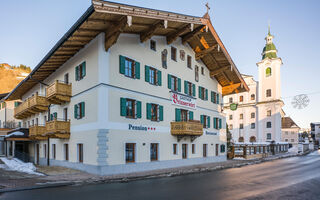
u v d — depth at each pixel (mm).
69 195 10477
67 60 21547
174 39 22016
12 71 135375
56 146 22625
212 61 27828
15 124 41375
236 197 10109
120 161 17406
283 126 71125
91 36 17578
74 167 19156
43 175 16062
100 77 16844
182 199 9758
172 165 21922
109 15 14938
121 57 18188
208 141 27672
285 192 11117
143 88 19828
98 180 14227
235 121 63969
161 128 21219
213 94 29781
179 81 23859
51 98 20594
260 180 14672
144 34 19312
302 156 39875
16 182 13359
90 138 17453
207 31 22828
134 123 18781
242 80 29016
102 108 16656
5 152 32375
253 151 36094
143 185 13016
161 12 17266
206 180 14766
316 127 102812
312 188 12102
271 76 58281
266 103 58125
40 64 21625
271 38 60656
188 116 24656
